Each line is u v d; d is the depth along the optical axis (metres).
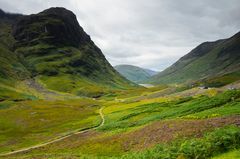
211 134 36.97
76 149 65.06
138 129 64.81
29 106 199.25
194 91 152.88
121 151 51.19
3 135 123.06
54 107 194.62
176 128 51.59
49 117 158.75
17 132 127.94
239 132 35.12
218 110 64.12
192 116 61.84
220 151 32.53
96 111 165.12
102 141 64.31
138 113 105.62
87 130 105.56
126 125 84.88
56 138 101.38
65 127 126.06
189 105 86.56
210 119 51.47
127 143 55.00
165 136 48.59
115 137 63.97
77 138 86.88
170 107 101.06
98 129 92.56
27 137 115.19
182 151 33.81
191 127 48.38
